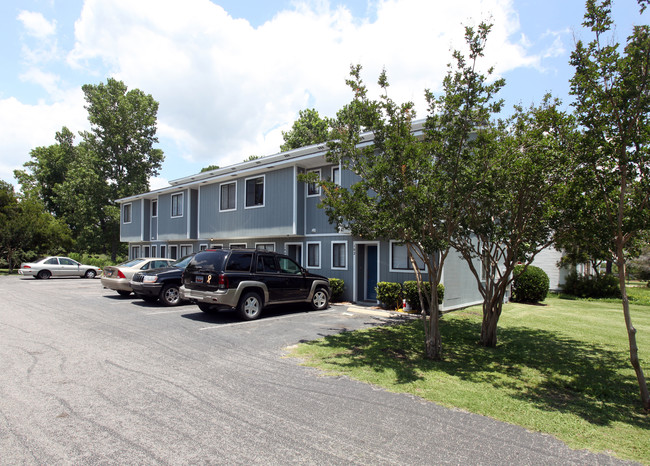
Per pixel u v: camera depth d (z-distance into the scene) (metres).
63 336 7.86
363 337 8.44
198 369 5.91
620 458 3.61
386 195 6.64
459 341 8.50
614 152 5.03
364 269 14.59
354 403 4.72
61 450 3.44
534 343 8.43
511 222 7.52
